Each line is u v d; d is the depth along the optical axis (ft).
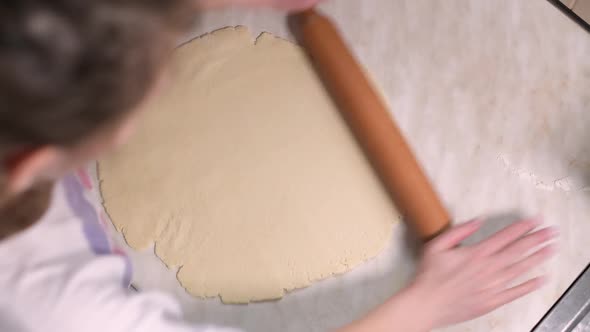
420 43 3.16
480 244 2.81
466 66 3.14
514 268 2.78
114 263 2.59
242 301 2.87
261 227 2.89
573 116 3.08
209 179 2.93
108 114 1.83
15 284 2.38
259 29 3.13
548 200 2.99
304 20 2.99
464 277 2.75
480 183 3.00
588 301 2.90
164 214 2.90
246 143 2.96
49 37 1.54
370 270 2.91
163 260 2.88
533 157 3.03
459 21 3.18
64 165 2.04
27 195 2.31
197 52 3.06
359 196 2.93
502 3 3.20
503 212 2.97
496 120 3.07
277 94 3.03
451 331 2.89
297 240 2.88
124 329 2.46
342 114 3.00
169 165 2.94
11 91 1.60
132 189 2.93
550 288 2.91
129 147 2.96
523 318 2.89
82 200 2.74
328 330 2.86
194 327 2.59
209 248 2.88
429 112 3.08
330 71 2.94
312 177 2.93
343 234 2.90
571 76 3.13
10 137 1.77
